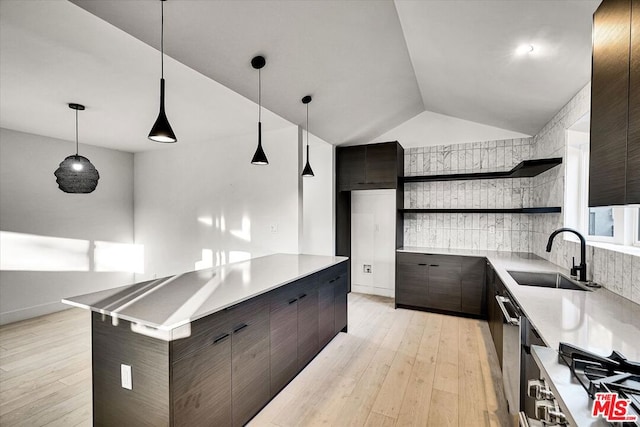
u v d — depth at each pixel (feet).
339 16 7.34
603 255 7.03
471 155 14.57
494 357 9.54
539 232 12.39
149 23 6.06
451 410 7.07
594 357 3.23
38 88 8.95
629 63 3.36
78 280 15.25
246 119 11.80
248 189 13.97
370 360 9.39
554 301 5.94
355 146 15.67
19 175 13.37
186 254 15.83
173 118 11.66
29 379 8.36
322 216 16.01
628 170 3.39
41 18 5.74
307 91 10.19
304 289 8.66
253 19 6.72
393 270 16.35
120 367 5.28
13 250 13.17
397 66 10.24
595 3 5.25
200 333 5.28
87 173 11.27
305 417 6.83
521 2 5.82
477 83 10.20
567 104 9.41
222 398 5.77
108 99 9.80
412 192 15.71
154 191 16.83
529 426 4.34
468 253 13.38
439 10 6.89
